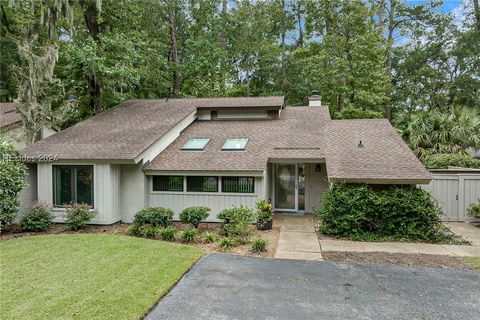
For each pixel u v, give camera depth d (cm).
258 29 2712
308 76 2436
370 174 939
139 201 1115
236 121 1524
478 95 2539
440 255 752
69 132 1304
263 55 2706
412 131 1652
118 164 1103
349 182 948
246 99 1639
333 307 494
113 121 1403
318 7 2330
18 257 688
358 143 1202
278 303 506
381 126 1380
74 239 839
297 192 1299
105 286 538
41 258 680
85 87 1625
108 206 1061
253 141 1266
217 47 2556
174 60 2545
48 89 1409
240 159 1124
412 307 495
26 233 968
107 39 1527
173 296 527
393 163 1002
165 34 2458
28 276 580
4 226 1004
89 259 671
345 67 2083
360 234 915
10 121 1599
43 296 499
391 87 2464
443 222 1095
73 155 1069
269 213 1016
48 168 1095
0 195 925
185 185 1135
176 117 1397
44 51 1303
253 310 482
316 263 694
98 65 1448
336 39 2191
